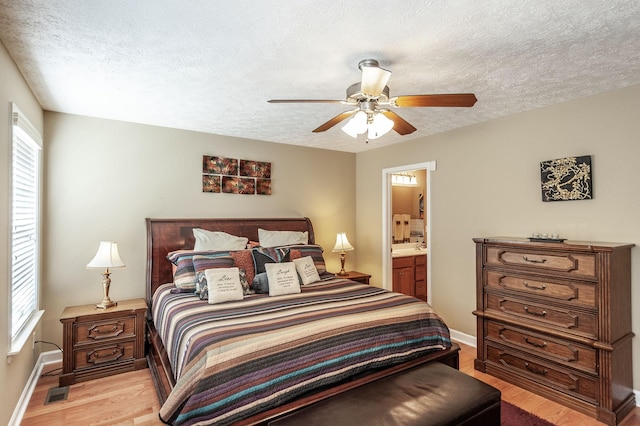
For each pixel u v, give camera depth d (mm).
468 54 2064
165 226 3611
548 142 3062
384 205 4773
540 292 2734
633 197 2576
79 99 2865
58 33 1823
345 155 5160
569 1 1545
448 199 3926
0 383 1947
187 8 1600
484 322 3135
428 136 4160
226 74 2357
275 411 1785
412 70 2285
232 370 1784
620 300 2455
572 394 2539
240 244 3748
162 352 2656
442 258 3990
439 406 1694
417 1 1546
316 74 2355
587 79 2467
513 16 1668
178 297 2875
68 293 3248
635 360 2557
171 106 3043
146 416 2391
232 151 4172
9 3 1550
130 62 2176
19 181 2498
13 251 2332
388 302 2605
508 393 2762
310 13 1641
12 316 2223
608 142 2701
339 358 2068
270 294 2910
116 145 3480
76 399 2604
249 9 1607
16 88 2227
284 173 4582
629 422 2381
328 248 4969
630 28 1778
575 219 2893
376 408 1674
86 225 3336
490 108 3137
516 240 2926
